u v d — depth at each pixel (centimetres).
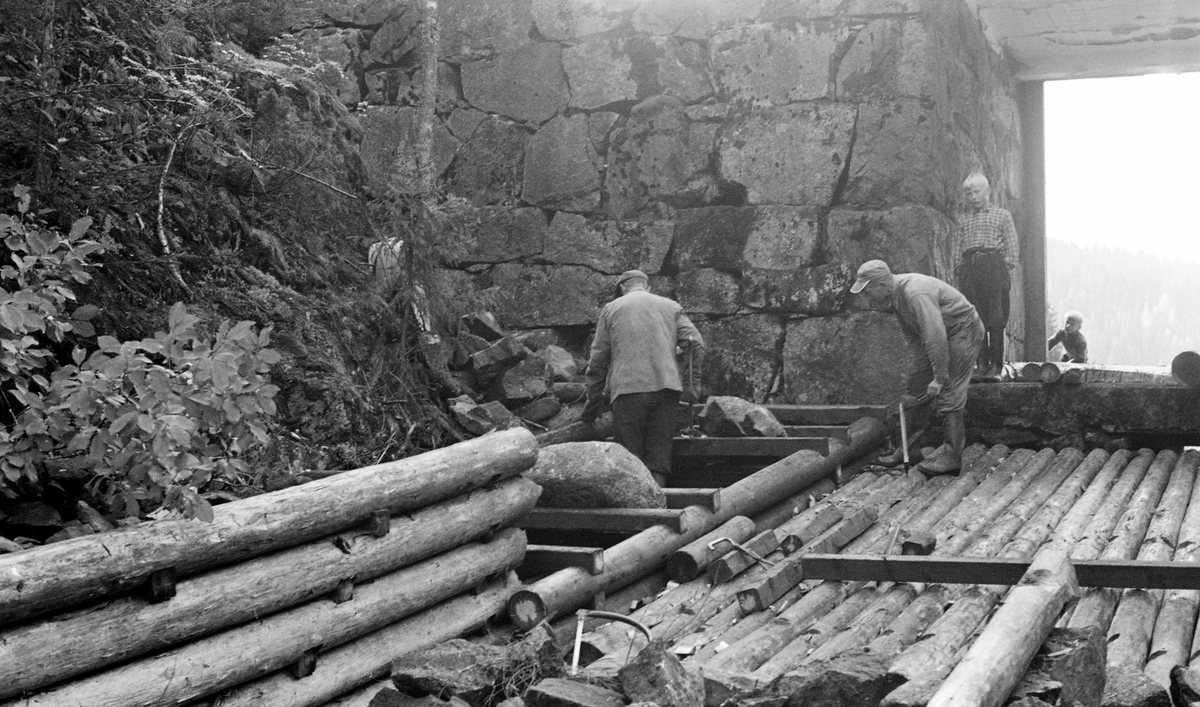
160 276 597
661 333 718
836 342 905
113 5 602
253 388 400
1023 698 316
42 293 406
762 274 932
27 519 392
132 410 372
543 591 481
